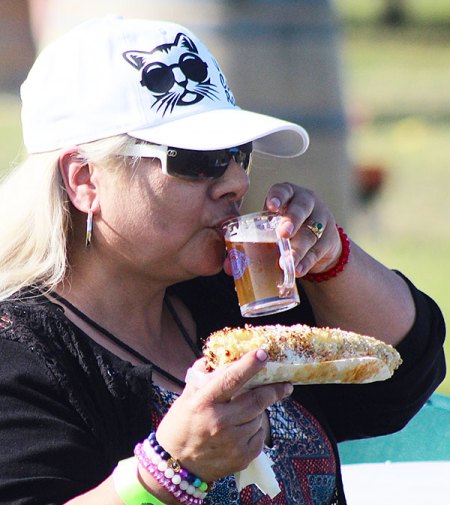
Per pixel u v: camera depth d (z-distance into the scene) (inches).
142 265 369.4
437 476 473.4
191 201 361.4
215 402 299.4
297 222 377.1
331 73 784.3
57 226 368.5
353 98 2603.3
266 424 377.1
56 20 761.6
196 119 366.3
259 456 334.0
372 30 3727.9
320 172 796.6
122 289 378.3
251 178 762.2
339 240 409.1
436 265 1455.5
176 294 412.8
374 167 1831.9
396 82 3038.9
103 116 360.8
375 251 1550.2
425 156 2155.5
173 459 307.4
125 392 349.1
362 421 439.2
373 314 426.3
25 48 2401.6
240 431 302.4
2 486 321.1
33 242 372.5
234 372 295.3
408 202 1800.0
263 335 319.9
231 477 353.7
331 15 779.4
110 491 312.0
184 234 364.5
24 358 343.6
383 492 464.1
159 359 383.6
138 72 363.6
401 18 3828.7
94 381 347.9
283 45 758.5
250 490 355.9
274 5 747.4
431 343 436.1
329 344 326.3
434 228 1670.8
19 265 374.0
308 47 764.6
